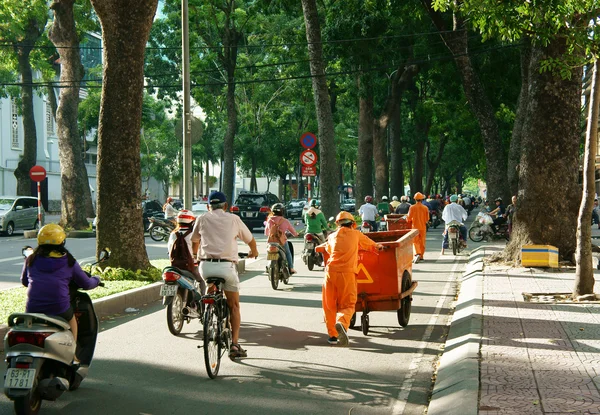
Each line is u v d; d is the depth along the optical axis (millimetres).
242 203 35500
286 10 33469
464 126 41844
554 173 16312
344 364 7836
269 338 9273
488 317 9875
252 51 51188
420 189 52188
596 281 13570
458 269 17688
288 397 6516
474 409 5559
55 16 32312
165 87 46781
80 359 6617
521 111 27984
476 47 33469
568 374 6652
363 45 30531
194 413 6031
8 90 44031
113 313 11289
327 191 27984
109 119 14305
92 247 24531
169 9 42250
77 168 32281
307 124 55000
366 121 36000
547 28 11617
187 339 9227
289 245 14758
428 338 9328
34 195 58719
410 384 6992
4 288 14250
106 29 14203
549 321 9500
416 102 45594
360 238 8867
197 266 9609
